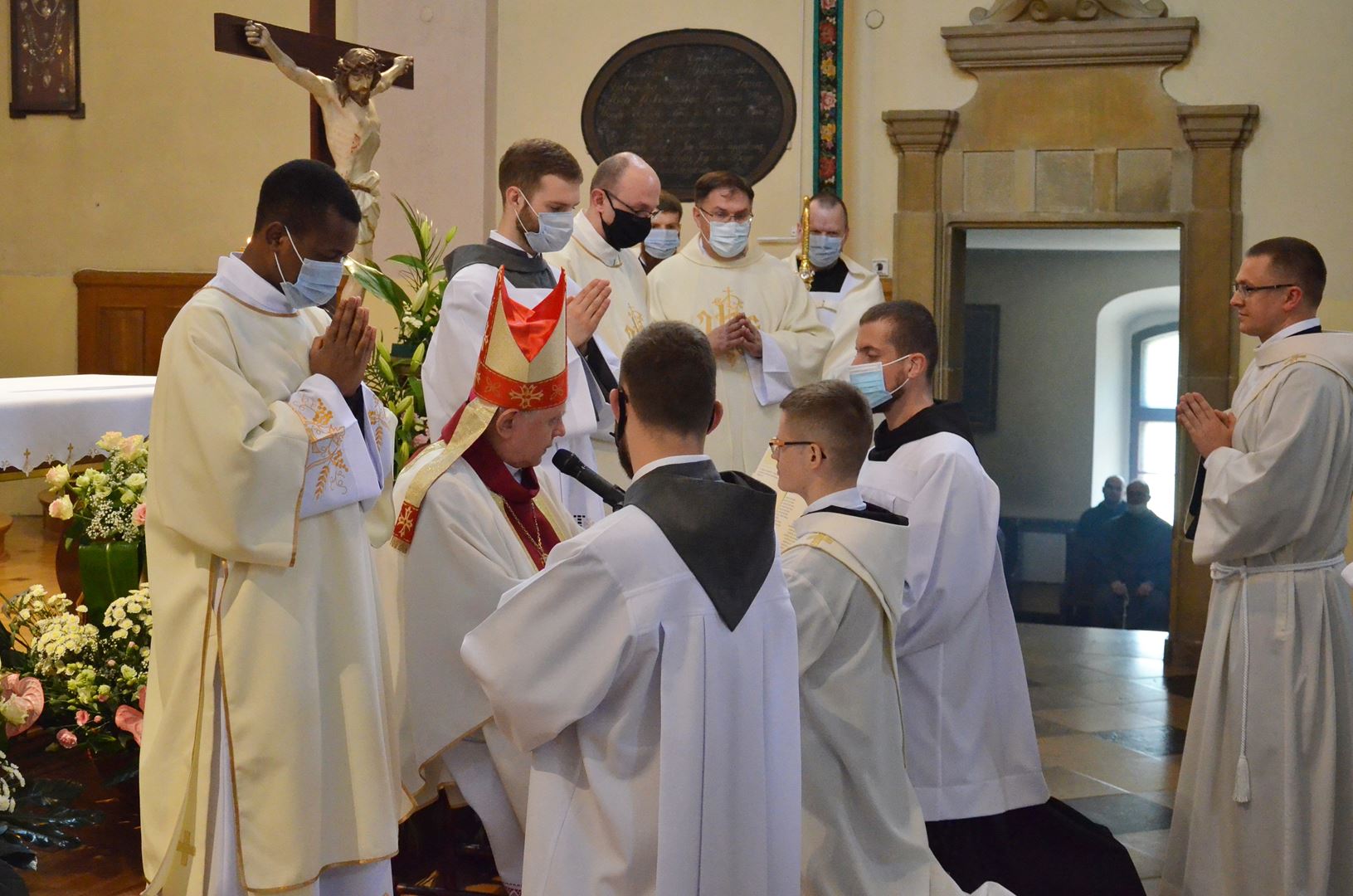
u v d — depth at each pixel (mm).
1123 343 11250
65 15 7980
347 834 2391
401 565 2605
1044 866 3070
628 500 2000
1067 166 6945
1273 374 3027
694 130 7238
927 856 2391
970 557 2904
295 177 2340
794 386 4352
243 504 2236
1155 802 4176
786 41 7125
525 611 1938
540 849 1970
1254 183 6758
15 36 8023
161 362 2344
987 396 11406
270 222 2355
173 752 2342
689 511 1952
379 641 2480
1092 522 9969
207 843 2346
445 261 3484
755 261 4543
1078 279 11172
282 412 2311
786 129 7121
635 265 4266
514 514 2670
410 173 7309
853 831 2350
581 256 4020
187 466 2262
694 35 7203
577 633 1918
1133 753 4738
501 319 2578
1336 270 6664
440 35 7273
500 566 2535
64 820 2809
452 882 2930
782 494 2895
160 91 7953
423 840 3193
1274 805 2951
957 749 3002
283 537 2279
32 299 8094
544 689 1922
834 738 2326
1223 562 3070
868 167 7156
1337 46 6645
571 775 1992
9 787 2699
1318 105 6672
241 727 2299
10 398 3746
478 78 7270
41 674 3402
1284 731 2939
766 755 2002
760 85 7152
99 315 8008
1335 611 2994
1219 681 3064
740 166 7195
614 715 1949
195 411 2250
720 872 1923
